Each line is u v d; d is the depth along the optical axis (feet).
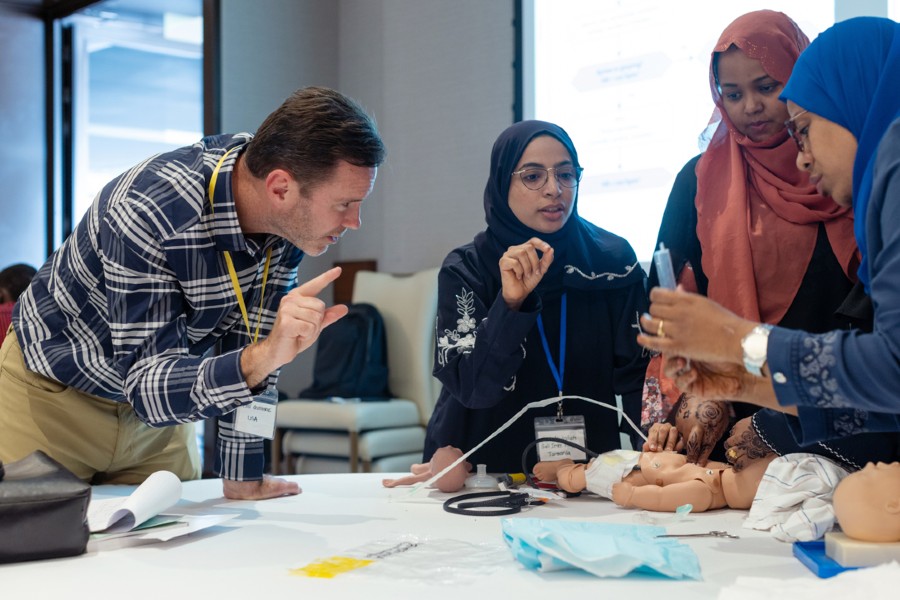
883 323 3.21
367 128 4.67
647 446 5.16
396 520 4.54
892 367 3.16
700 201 5.90
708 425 5.00
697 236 5.93
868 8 9.52
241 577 3.48
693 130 11.13
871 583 3.03
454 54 14.47
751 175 5.80
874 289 3.31
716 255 5.71
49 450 5.45
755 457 4.65
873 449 4.41
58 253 5.37
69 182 17.39
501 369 5.44
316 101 4.66
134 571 3.59
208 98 14.47
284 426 13.41
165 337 4.68
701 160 5.99
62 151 17.34
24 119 16.96
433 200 14.84
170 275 4.74
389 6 15.40
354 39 15.99
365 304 13.75
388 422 13.01
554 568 3.50
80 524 3.82
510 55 13.73
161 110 18.13
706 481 4.69
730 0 10.80
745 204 5.71
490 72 13.99
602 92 11.94
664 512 4.69
